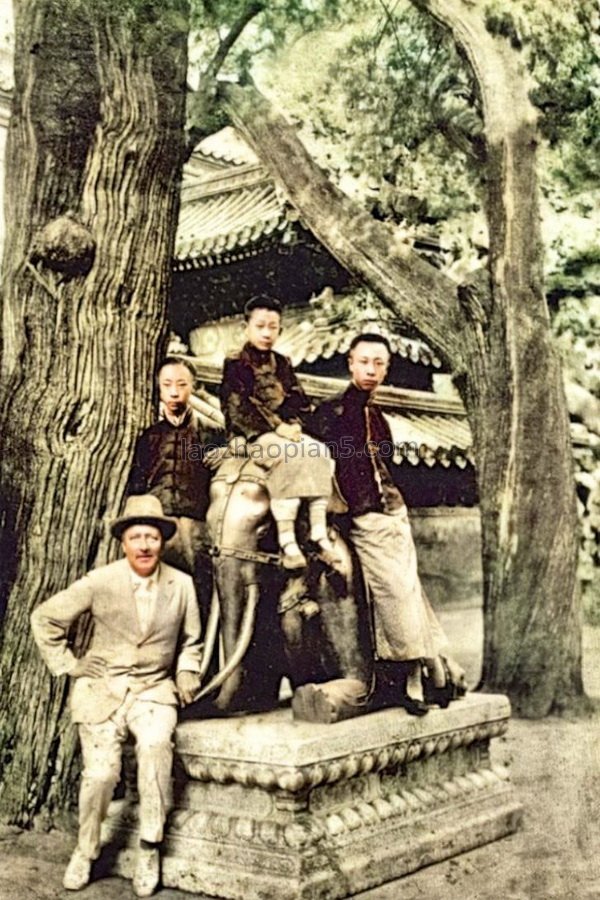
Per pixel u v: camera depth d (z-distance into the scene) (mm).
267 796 3939
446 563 5820
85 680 4203
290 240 6062
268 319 4695
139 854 4016
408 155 6062
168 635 4250
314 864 3812
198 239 6195
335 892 3852
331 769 3918
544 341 5906
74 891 4051
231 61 5750
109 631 4223
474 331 5977
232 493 4555
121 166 4988
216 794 4055
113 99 4988
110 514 4875
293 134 5883
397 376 6488
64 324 4895
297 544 4441
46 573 4836
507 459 5844
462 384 6023
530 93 5965
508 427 5871
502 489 5840
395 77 5977
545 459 5828
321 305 6242
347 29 5840
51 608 4230
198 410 4941
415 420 6188
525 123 5926
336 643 4344
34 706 4812
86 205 4945
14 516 4883
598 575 5754
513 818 4633
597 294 5895
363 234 6004
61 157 4934
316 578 4414
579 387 5930
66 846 4547
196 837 4020
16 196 4977
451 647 5746
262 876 3811
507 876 4258
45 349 4898
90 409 4879
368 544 4477
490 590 5766
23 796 4766
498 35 5930
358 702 4254
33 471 4879
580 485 5879
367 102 5977
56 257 4848
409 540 4555
